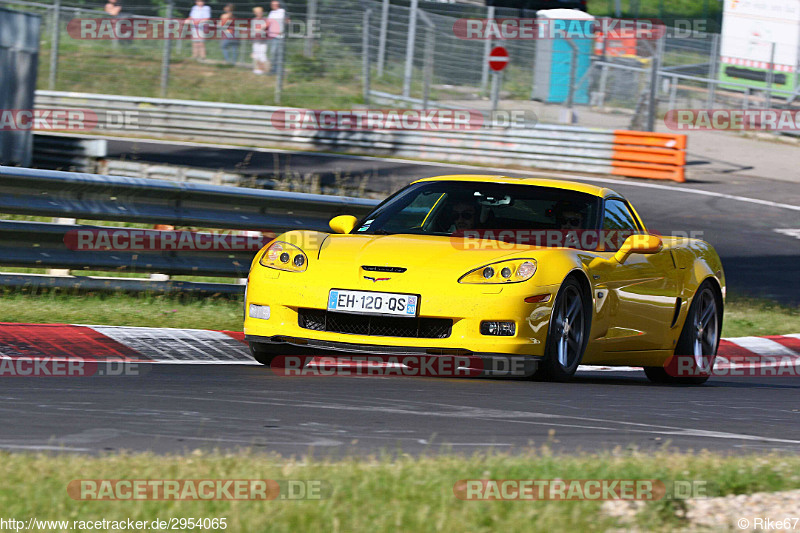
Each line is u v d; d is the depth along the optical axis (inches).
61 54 3351.4
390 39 3398.1
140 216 1098.1
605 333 856.9
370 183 2383.1
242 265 1165.1
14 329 883.4
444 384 755.4
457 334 753.6
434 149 2906.0
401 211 901.2
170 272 1120.2
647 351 924.6
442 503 358.0
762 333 1334.9
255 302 802.8
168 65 3390.7
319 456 461.4
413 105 3348.9
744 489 406.0
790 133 3661.4
